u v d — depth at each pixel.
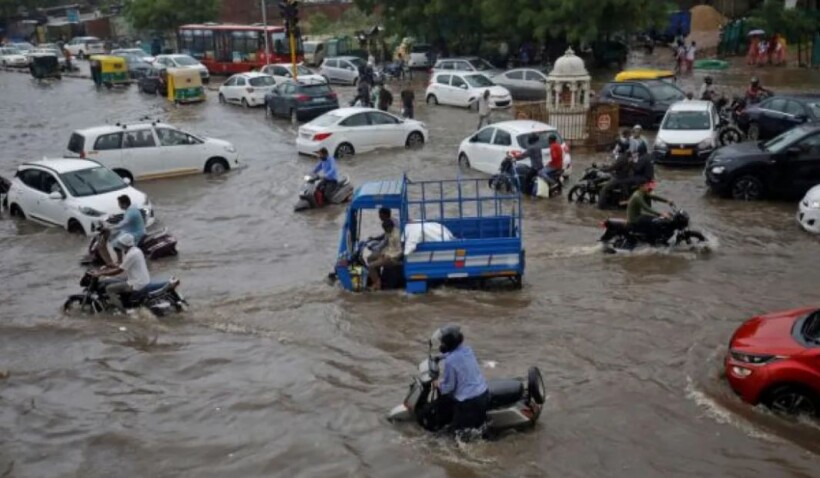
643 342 10.47
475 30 45.84
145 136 22.00
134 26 68.62
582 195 17.88
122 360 10.60
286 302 12.49
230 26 49.47
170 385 9.82
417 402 8.25
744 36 44.78
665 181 19.64
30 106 38.66
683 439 8.09
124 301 12.27
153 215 17.47
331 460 7.93
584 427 8.37
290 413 8.94
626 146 17.75
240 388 9.62
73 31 83.56
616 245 14.29
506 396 8.14
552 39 43.19
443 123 30.36
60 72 52.25
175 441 8.47
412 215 17.08
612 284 12.67
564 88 24.22
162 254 15.15
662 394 9.05
